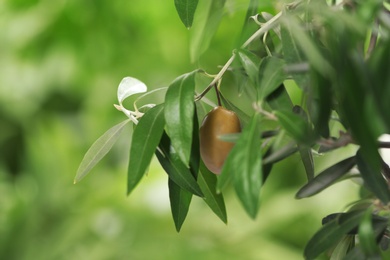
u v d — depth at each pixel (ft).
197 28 4.63
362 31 2.42
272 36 3.77
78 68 11.71
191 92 2.88
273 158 2.60
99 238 10.73
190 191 3.08
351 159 2.94
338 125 4.69
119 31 10.88
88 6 10.66
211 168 3.04
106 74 11.59
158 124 2.95
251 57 3.02
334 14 2.49
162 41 10.97
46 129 12.17
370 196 3.11
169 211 10.79
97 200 11.10
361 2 2.61
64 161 11.87
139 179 2.89
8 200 11.84
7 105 12.80
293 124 2.58
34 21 11.03
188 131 2.84
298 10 3.01
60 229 11.05
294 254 10.27
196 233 10.61
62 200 11.51
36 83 12.50
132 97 11.39
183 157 2.83
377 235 2.91
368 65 2.39
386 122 2.33
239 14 9.04
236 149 2.61
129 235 10.66
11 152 13.05
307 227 10.55
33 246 11.08
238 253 10.27
